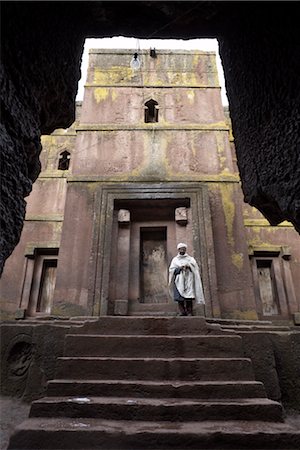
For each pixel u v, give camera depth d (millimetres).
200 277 8172
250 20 4047
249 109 4645
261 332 5363
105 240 8766
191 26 4426
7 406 4871
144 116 11188
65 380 4215
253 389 4020
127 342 4953
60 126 4863
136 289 8750
